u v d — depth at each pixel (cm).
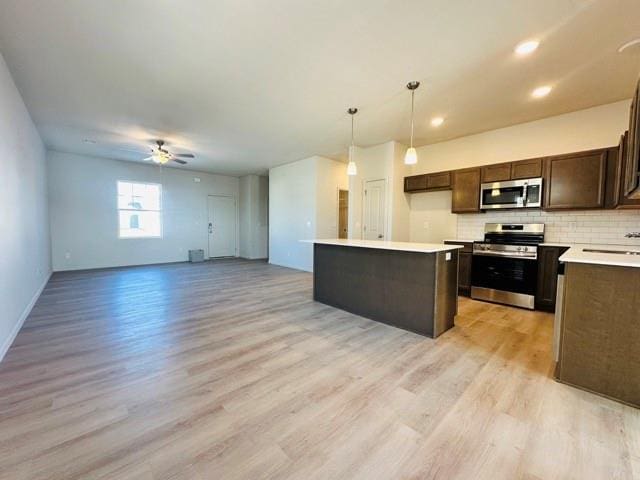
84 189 648
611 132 352
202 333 290
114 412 168
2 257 246
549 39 232
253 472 128
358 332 295
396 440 148
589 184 340
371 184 550
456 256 312
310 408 174
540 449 142
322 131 463
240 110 380
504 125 426
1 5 197
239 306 385
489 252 404
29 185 381
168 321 324
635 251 264
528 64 269
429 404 178
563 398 185
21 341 266
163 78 300
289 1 195
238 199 920
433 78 295
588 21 211
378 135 481
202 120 418
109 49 250
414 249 274
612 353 184
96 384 197
